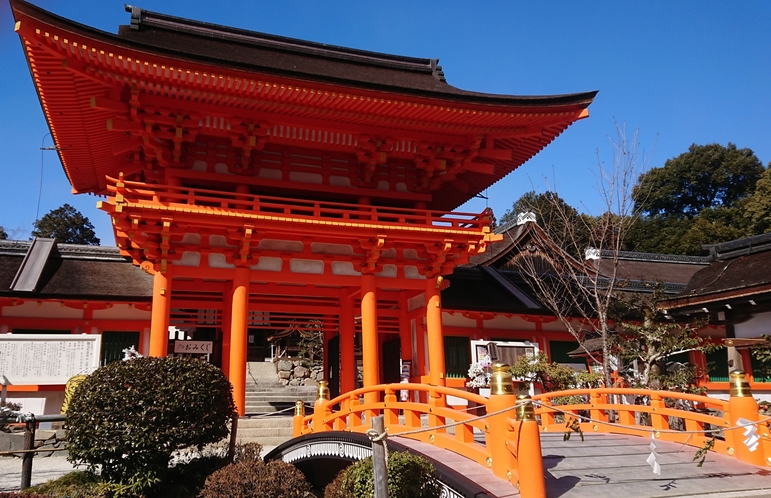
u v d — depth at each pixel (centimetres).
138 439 1045
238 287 1858
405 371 2297
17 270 2230
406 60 2567
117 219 1681
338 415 1391
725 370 2841
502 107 1891
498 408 899
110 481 1074
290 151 2056
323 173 2091
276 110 1814
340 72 2261
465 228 2055
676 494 859
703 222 5966
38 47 1487
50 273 2233
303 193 2086
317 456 1318
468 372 2391
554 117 1984
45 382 1811
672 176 6856
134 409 1065
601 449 1216
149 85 1644
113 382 1079
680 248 5994
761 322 1839
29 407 1841
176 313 2209
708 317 1997
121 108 1689
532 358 2233
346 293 2325
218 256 1886
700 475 980
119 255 2483
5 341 1817
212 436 1142
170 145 1862
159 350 1727
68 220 7006
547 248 3133
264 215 1795
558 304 2733
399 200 2195
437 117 1912
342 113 1850
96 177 2362
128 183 1700
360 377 3534
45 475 1345
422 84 2388
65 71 1603
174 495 1123
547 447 1241
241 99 1730
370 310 1975
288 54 2297
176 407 1084
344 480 902
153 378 1096
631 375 2047
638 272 3653
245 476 1021
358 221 1914
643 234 6444
